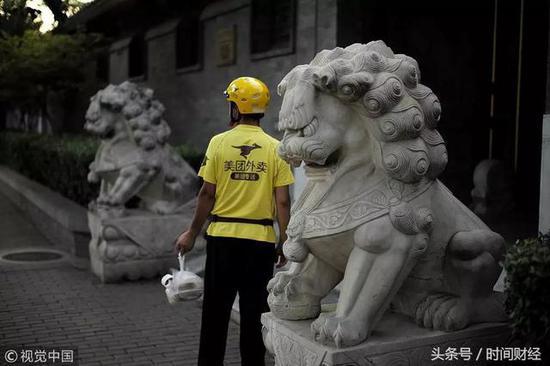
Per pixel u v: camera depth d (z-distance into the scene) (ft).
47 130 61.77
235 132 11.80
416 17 23.30
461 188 24.94
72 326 16.30
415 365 8.58
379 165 8.45
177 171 21.54
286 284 9.52
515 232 19.63
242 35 28.12
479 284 8.96
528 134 24.99
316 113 8.31
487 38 24.90
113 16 39.63
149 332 15.83
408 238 8.43
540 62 24.56
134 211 21.75
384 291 8.37
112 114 20.72
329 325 8.26
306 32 23.17
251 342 11.71
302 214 8.96
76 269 22.76
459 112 24.66
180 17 34.71
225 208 11.67
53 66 40.78
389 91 7.98
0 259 24.44
